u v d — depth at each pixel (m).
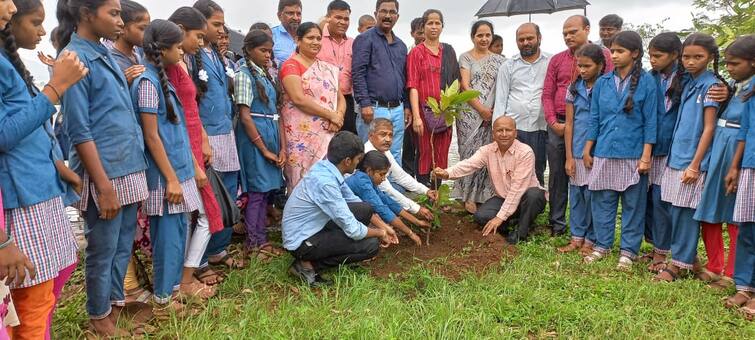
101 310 3.00
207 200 3.67
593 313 3.39
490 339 3.04
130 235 3.12
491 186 5.43
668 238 4.38
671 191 4.07
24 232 2.21
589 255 4.66
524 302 3.57
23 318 2.29
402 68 5.50
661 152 4.30
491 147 5.21
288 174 4.71
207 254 4.19
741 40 3.46
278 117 4.63
